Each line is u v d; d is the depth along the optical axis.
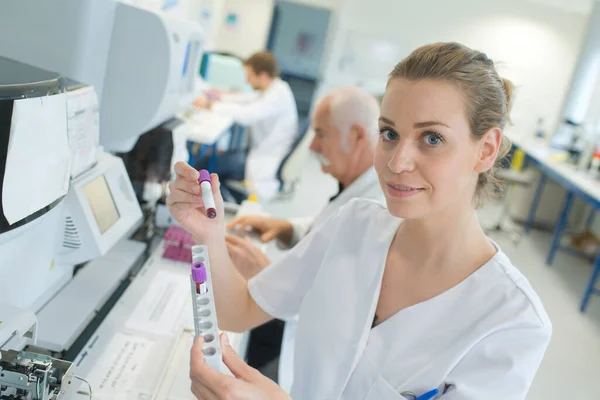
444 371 0.82
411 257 0.90
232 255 1.37
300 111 6.98
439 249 0.87
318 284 0.99
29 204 0.89
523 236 5.01
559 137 5.68
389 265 0.93
